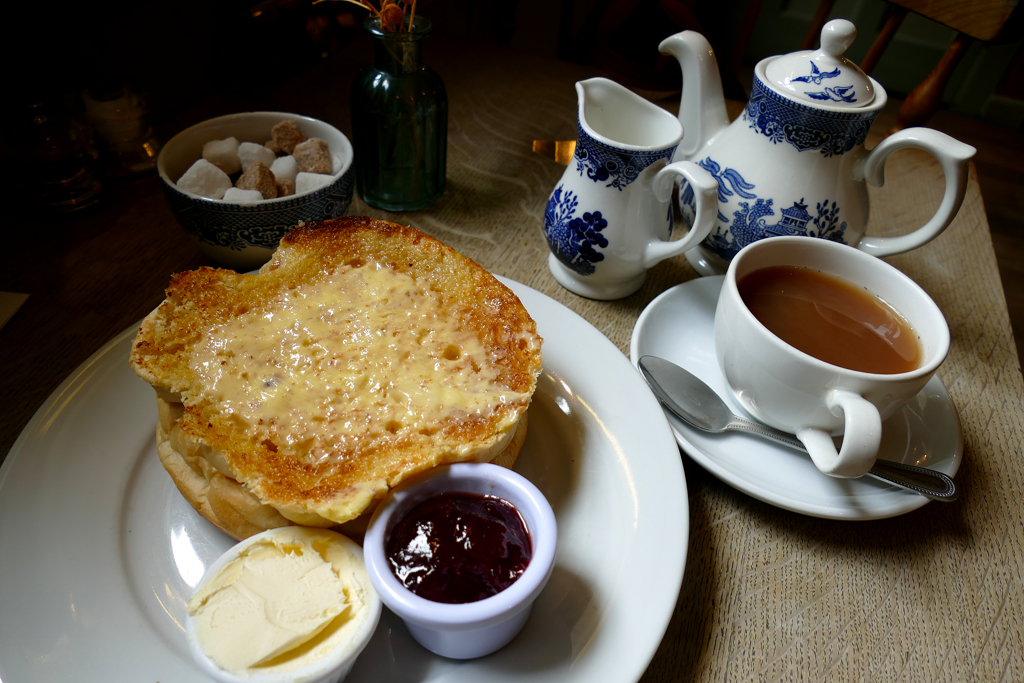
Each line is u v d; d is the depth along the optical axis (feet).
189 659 0.90
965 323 1.42
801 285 1.19
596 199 1.28
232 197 1.29
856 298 1.17
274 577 0.91
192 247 1.43
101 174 1.53
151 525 1.02
